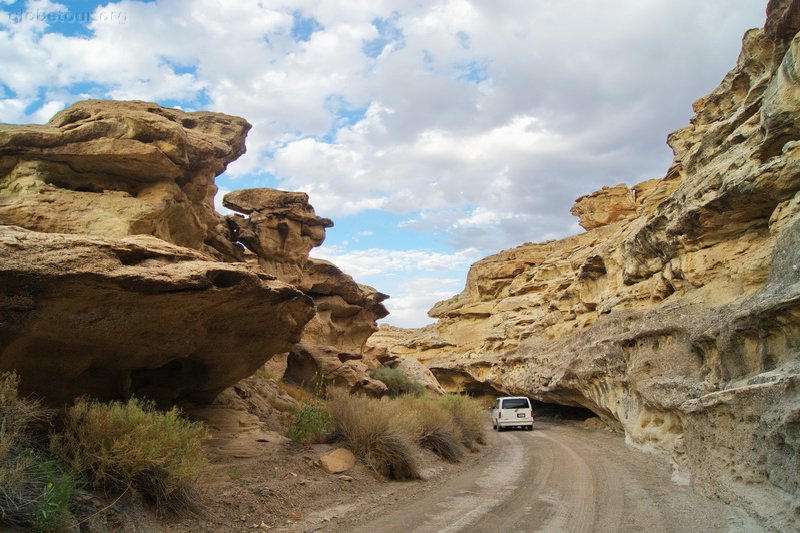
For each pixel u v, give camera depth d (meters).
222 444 11.54
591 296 35.00
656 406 16.69
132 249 7.77
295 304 11.09
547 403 46.03
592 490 10.91
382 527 7.99
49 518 5.26
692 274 17.95
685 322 16.89
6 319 6.83
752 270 13.92
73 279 6.92
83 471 6.63
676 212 18.86
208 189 18.77
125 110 15.17
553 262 54.25
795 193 12.59
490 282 65.00
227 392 14.70
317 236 32.12
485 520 8.38
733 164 15.02
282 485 9.32
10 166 14.00
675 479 12.01
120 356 8.85
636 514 8.68
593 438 22.98
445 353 63.75
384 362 44.84
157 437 7.35
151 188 15.00
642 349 20.44
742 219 15.78
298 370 29.34
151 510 6.86
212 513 7.47
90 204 13.62
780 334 10.23
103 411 7.30
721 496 9.34
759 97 16.03
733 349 11.97
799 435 7.43
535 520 8.34
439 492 10.97
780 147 13.33
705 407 11.28
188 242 17.34
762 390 8.99
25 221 12.80
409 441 13.30
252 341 11.32
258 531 7.40
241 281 8.97
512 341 49.66
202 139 16.50
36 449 6.63
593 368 25.27
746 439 9.41
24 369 7.76
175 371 11.46
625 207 52.97
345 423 13.27
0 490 5.20
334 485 10.25
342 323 36.75
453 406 20.16
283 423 16.47
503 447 20.30
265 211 30.25
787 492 7.60
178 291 7.98
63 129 14.30
